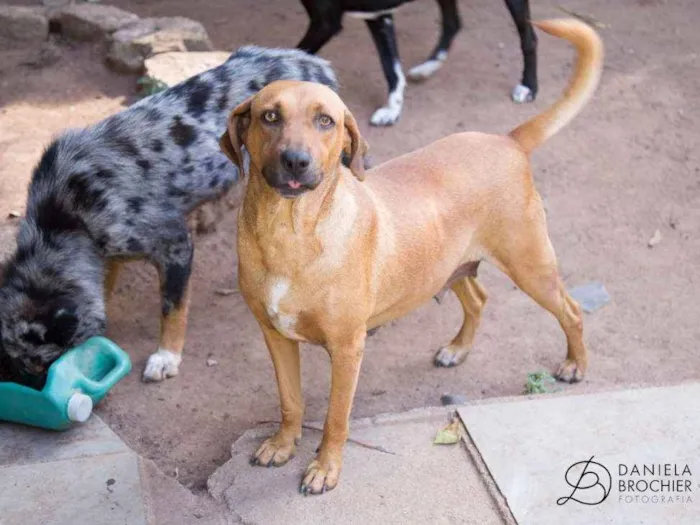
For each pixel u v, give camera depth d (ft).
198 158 7.14
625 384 6.61
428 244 5.66
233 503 5.52
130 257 6.95
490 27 11.98
